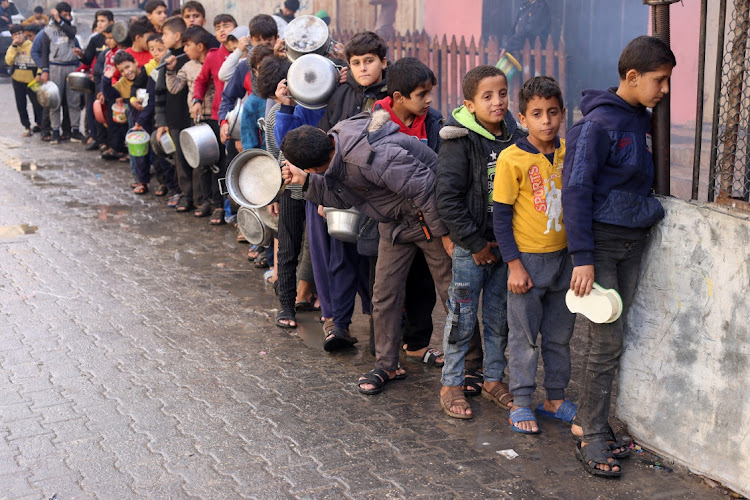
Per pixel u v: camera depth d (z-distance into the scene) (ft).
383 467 11.77
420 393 14.28
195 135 24.16
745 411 10.62
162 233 25.03
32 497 11.09
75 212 27.48
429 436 12.69
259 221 19.51
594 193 11.07
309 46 17.12
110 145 36.91
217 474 11.64
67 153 38.60
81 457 12.14
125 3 80.79
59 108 41.24
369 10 48.91
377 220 13.76
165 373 15.12
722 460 11.00
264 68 17.19
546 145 11.98
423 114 14.23
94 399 14.05
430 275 15.23
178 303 18.97
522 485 11.26
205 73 24.31
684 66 29.09
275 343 16.63
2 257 22.34
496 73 12.18
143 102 29.53
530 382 12.73
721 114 11.52
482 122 12.46
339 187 13.50
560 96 11.62
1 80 68.18
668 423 11.66
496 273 13.21
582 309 11.25
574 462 11.87
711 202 11.23
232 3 49.34
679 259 11.17
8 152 38.78
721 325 10.78
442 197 12.45
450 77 34.42
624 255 11.39
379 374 14.38
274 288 18.88
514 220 12.23
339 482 11.38
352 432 12.84
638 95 10.80
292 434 12.79
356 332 17.33
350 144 13.04
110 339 16.75
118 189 31.04
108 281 20.48
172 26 25.77
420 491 11.13
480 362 14.53
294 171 13.61
